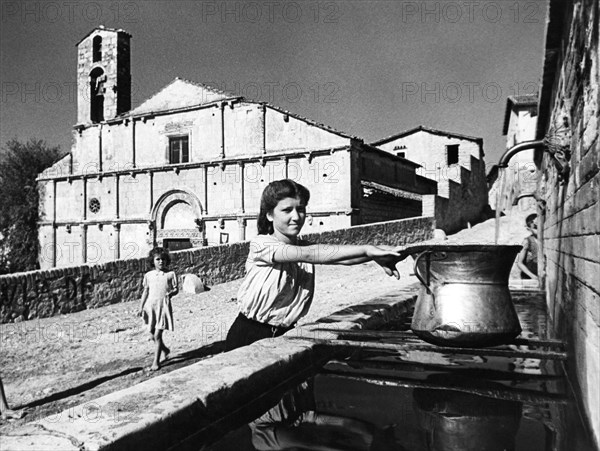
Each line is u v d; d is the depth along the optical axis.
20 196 33.50
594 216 2.26
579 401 2.52
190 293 13.43
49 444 1.63
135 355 7.41
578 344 2.66
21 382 6.13
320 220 22.61
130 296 12.57
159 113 26.78
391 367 3.28
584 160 2.65
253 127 24.39
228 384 2.33
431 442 2.04
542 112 7.29
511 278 10.23
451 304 2.91
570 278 3.31
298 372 2.94
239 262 16.22
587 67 2.60
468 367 3.28
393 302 5.53
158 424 1.87
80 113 29.30
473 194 32.31
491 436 2.15
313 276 3.42
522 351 3.00
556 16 4.11
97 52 29.75
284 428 2.23
